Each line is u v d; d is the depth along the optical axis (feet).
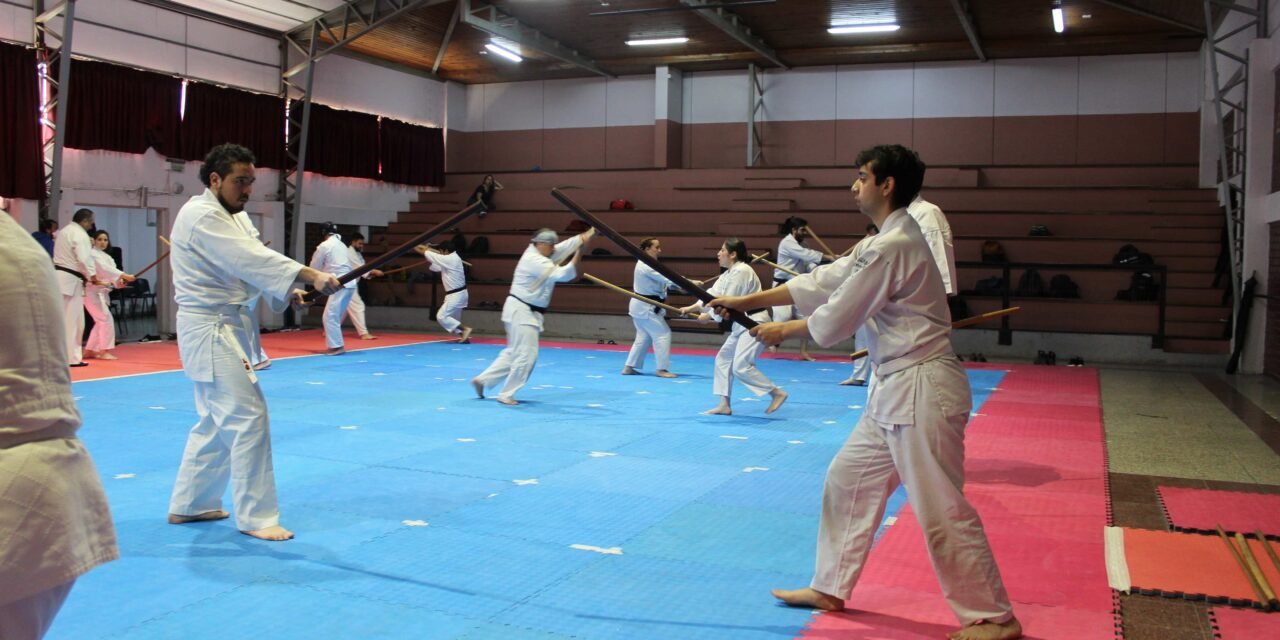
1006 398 35.01
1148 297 50.60
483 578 13.85
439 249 62.13
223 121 55.47
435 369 40.75
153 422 26.53
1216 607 12.85
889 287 11.19
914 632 11.86
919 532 16.57
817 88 67.51
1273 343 42.63
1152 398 35.47
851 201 60.44
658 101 68.39
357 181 66.13
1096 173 58.95
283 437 24.75
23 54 44.19
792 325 11.88
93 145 48.62
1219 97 46.21
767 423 28.12
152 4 51.80
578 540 15.87
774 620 12.28
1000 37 58.70
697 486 19.90
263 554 14.83
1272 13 43.80
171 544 15.28
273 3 53.62
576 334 59.77
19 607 6.45
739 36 56.80
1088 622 12.25
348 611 12.44
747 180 63.82
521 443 24.34
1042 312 51.93
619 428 26.86
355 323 55.16
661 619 12.28
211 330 15.62
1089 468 22.33
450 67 70.03
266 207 57.98
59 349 6.70
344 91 64.59
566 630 11.87
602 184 67.41
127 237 73.61
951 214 57.62
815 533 16.47
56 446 6.62
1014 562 14.94
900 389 11.28
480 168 75.82
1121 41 58.08
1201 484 20.68
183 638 11.47
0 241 6.39
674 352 51.47
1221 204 53.52
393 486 19.52
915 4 51.62
